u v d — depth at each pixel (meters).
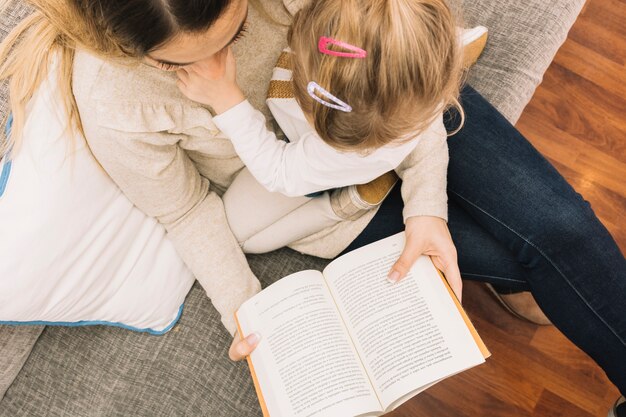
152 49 0.52
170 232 0.91
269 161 0.77
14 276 0.72
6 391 0.94
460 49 0.67
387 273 0.83
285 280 0.84
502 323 1.33
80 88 0.67
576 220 0.87
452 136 0.94
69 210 0.76
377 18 0.59
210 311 0.99
